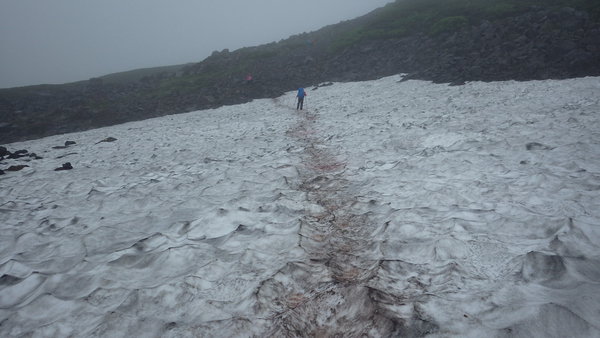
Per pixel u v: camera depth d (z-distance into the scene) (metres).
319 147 12.62
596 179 6.38
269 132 17.33
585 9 26.20
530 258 4.07
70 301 4.30
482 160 8.51
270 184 8.67
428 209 6.10
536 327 3.00
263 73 41.16
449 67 26.94
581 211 5.27
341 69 38.22
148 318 3.82
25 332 3.76
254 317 3.81
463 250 4.62
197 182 9.46
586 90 15.89
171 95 37.16
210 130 20.25
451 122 13.55
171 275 4.82
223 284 4.47
